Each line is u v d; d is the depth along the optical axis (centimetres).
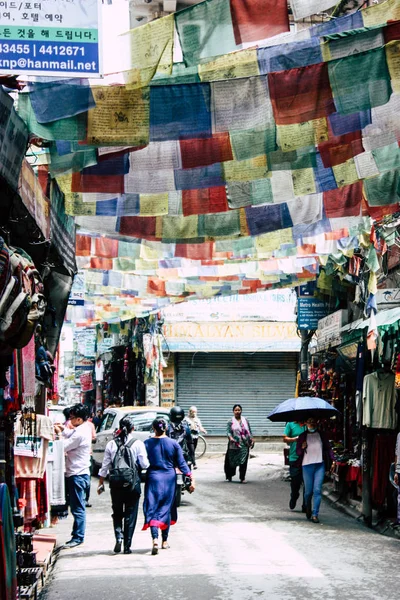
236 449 1922
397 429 1305
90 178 804
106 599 797
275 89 633
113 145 643
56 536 1191
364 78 622
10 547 572
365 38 615
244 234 1002
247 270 1430
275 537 1142
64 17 566
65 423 1437
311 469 1305
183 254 1223
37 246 854
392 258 1373
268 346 2795
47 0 566
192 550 1048
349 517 1362
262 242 1165
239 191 886
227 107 643
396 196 954
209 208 900
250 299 2811
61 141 693
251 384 2855
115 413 2017
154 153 766
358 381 1347
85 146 698
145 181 809
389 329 1179
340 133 716
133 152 768
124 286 1521
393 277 1384
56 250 900
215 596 795
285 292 2830
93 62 566
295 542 1099
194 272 1429
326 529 1218
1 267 555
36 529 1141
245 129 650
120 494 1038
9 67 560
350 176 846
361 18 615
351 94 627
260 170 807
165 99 640
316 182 860
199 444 2789
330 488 1711
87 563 973
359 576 882
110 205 914
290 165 802
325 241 1285
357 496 1480
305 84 630
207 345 2780
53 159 737
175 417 1440
